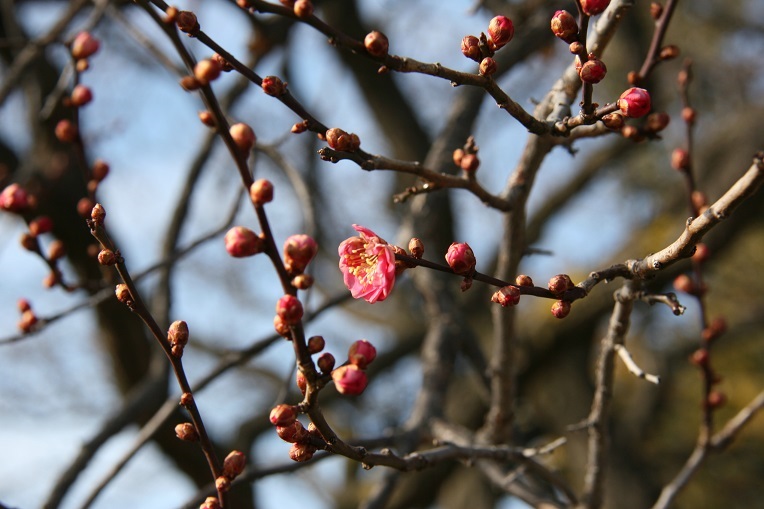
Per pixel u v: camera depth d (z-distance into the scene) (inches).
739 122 267.9
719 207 74.6
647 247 309.0
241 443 259.9
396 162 94.2
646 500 264.1
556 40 196.7
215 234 161.2
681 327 382.6
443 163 173.6
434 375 172.7
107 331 251.0
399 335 357.7
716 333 137.6
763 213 282.5
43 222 135.6
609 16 96.7
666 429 365.7
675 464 355.6
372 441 149.6
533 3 197.9
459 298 282.2
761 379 370.9
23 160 267.4
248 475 134.4
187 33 78.4
